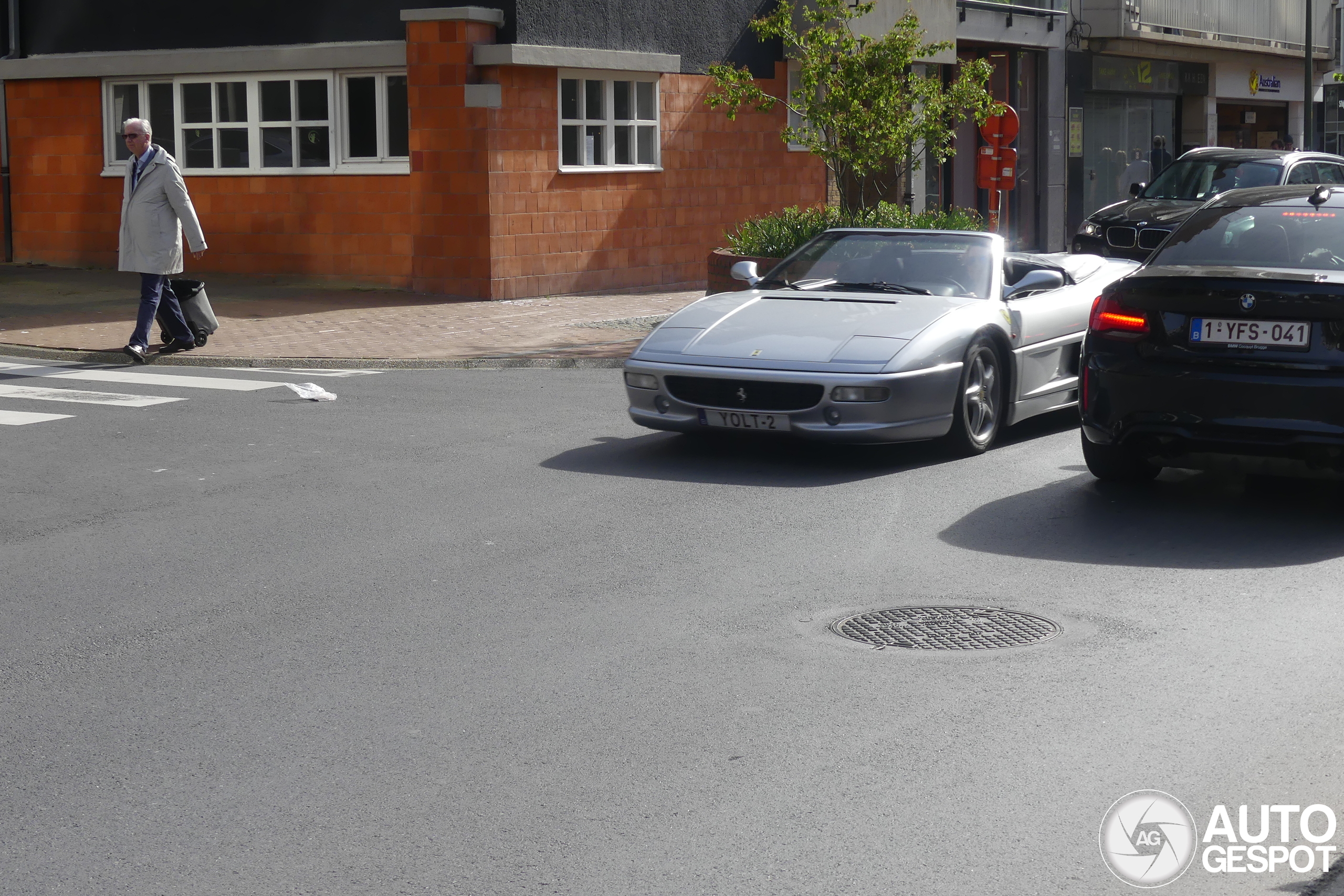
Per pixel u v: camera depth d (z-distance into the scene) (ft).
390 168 65.00
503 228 63.52
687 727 15.81
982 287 32.60
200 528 25.22
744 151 76.79
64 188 72.79
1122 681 17.08
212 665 18.10
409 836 13.34
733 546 23.57
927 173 90.53
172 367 46.14
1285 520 25.07
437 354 47.98
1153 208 60.39
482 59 62.49
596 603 20.48
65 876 12.67
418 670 17.79
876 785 14.26
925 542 23.72
